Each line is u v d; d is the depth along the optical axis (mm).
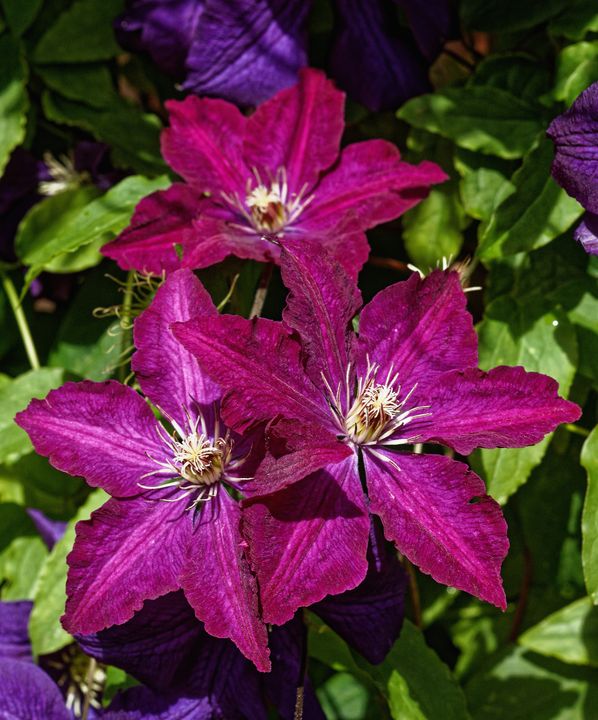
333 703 679
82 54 678
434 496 516
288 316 521
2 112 672
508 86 619
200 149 602
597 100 535
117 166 686
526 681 656
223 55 625
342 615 562
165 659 568
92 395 540
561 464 662
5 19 678
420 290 541
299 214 599
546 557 671
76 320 677
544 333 603
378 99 628
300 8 627
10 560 683
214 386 546
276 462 500
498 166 613
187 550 530
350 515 514
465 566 504
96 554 523
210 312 542
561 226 582
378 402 525
